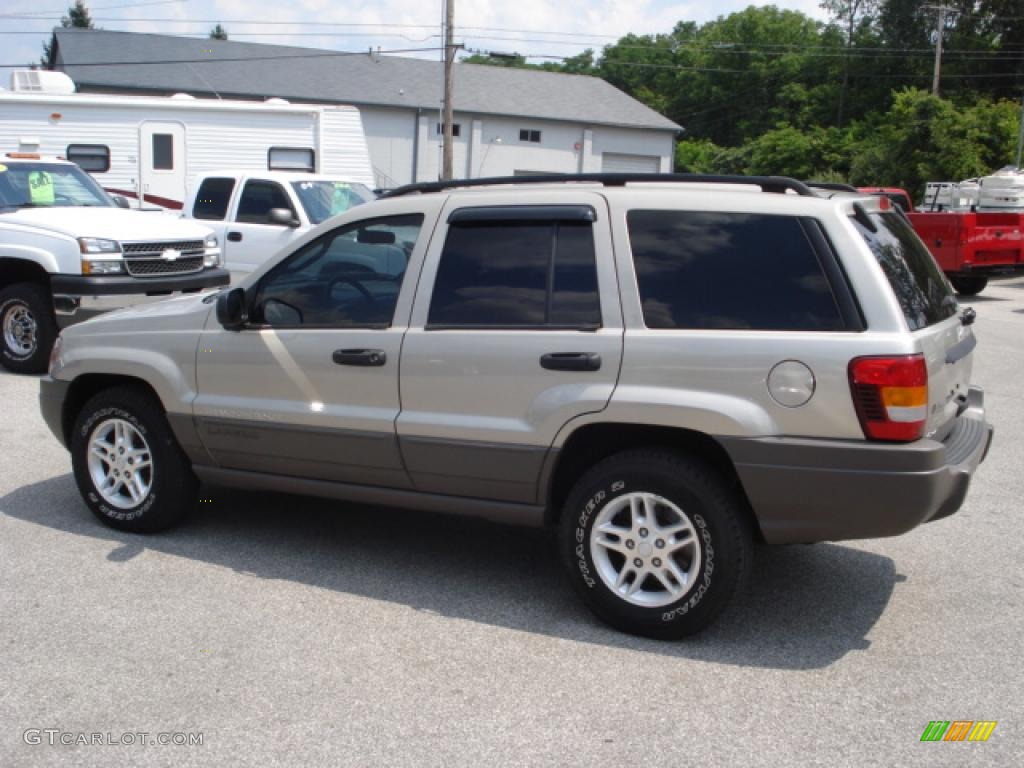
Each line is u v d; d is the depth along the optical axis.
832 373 3.85
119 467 5.43
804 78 68.25
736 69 72.00
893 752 3.38
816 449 3.87
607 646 4.16
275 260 4.98
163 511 5.34
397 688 3.78
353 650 4.09
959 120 44.69
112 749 3.35
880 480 3.82
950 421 4.48
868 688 3.83
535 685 3.81
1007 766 3.31
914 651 4.16
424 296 4.59
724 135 73.94
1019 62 57.09
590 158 45.66
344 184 13.26
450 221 4.60
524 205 4.48
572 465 4.53
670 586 4.16
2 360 9.97
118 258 9.48
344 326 4.77
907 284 4.16
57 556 5.09
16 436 7.46
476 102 44.25
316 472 4.92
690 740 3.44
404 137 43.31
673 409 4.04
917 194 45.44
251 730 3.47
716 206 4.19
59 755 3.31
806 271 4.00
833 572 5.06
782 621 4.44
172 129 15.90
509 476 4.42
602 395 4.16
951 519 5.94
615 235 4.27
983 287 19.77
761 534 4.08
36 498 6.03
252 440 5.00
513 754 3.34
